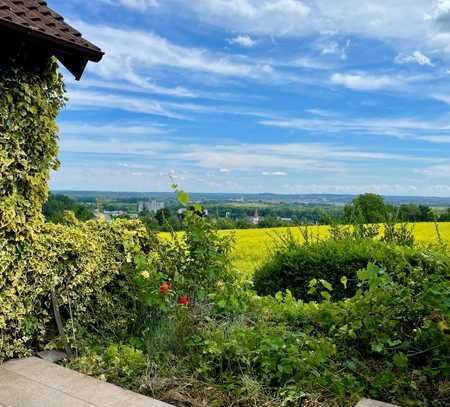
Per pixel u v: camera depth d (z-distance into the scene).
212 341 3.96
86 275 4.82
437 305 3.63
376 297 3.91
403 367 3.64
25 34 3.91
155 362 4.12
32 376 3.86
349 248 6.54
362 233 8.14
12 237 4.20
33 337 4.55
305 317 4.78
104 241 5.16
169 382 3.72
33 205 4.51
